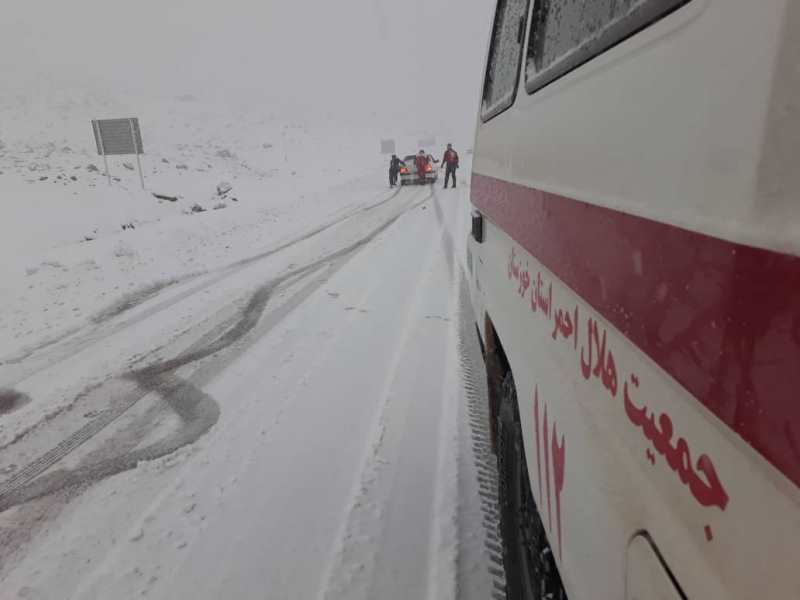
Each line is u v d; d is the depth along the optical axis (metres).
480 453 3.23
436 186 21.50
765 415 0.58
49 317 6.33
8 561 2.58
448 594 2.25
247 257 9.12
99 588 2.39
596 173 1.08
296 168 31.66
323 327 5.53
